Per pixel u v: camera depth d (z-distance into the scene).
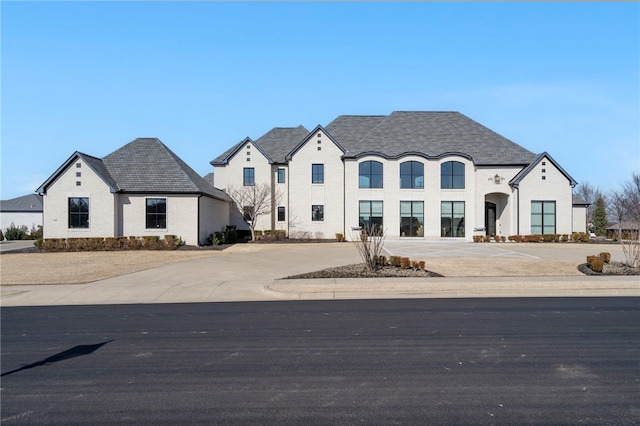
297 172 38.56
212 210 34.44
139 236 29.50
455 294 14.34
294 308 11.99
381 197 37.78
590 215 73.50
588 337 8.62
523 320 10.20
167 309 12.02
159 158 32.88
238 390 5.95
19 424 4.98
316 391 5.89
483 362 7.07
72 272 19.31
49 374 6.66
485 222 39.31
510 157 37.69
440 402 5.50
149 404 5.50
